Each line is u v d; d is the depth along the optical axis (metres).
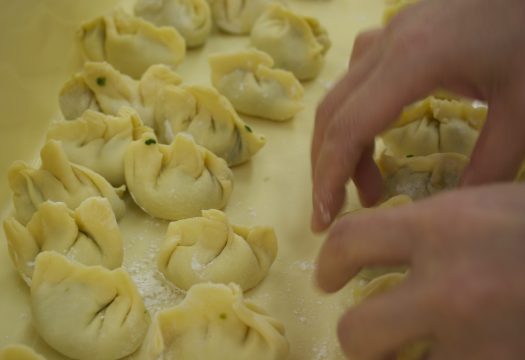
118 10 0.54
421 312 0.18
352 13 0.61
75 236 0.38
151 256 0.40
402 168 0.43
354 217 0.22
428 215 0.19
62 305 0.35
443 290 0.17
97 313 0.35
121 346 0.35
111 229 0.38
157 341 0.32
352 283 0.39
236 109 0.50
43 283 0.35
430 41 0.28
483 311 0.17
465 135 0.46
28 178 0.40
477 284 0.17
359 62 0.30
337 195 0.29
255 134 0.46
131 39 0.52
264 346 0.34
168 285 0.38
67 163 0.41
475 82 0.28
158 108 0.47
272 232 0.39
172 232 0.39
